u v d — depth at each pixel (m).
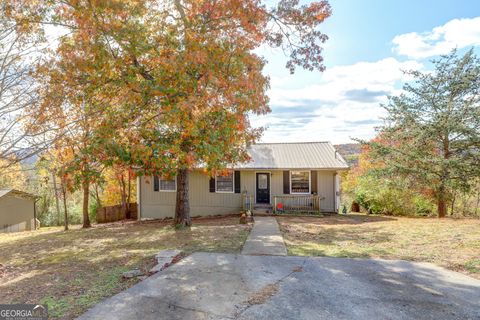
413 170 14.27
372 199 17.45
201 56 7.30
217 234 9.90
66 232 14.01
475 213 18.75
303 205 16.16
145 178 17.89
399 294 4.61
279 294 4.63
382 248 7.70
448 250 7.16
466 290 4.73
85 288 5.11
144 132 8.08
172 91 7.44
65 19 7.32
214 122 8.37
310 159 17.06
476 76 13.36
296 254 7.15
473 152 13.72
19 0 6.21
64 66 7.27
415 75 15.03
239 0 7.73
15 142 5.88
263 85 9.27
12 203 20.05
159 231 11.31
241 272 5.74
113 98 8.96
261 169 16.14
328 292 4.71
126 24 7.55
